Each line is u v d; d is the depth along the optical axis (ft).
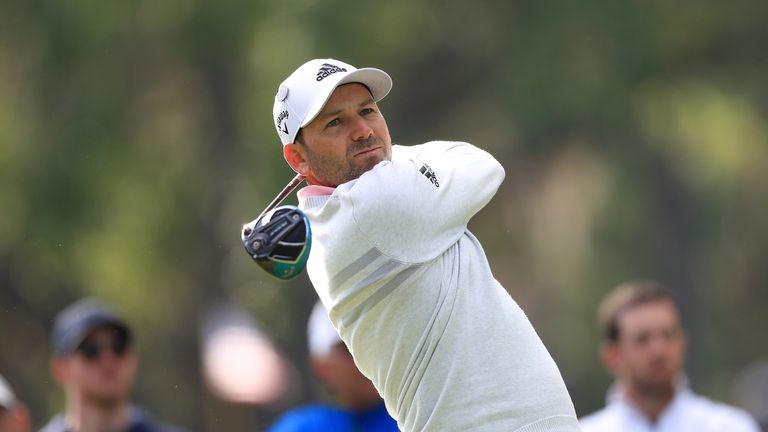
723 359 308.81
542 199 292.20
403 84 264.31
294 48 239.09
